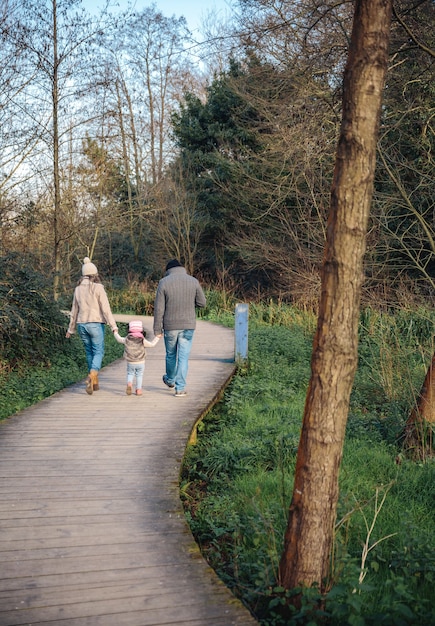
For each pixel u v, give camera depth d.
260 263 23.98
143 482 5.31
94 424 7.14
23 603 3.41
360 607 3.61
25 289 12.20
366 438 7.55
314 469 3.62
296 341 14.84
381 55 3.44
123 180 30.58
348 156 3.47
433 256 14.61
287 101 11.66
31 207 15.20
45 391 9.81
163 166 33.47
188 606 3.42
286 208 20.22
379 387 10.31
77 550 4.06
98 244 28.56
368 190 3.50
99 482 5.29
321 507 3.63
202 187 27.78
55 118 16.22
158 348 14.30
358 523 4.95
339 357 3.56
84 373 11.57
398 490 5.95
